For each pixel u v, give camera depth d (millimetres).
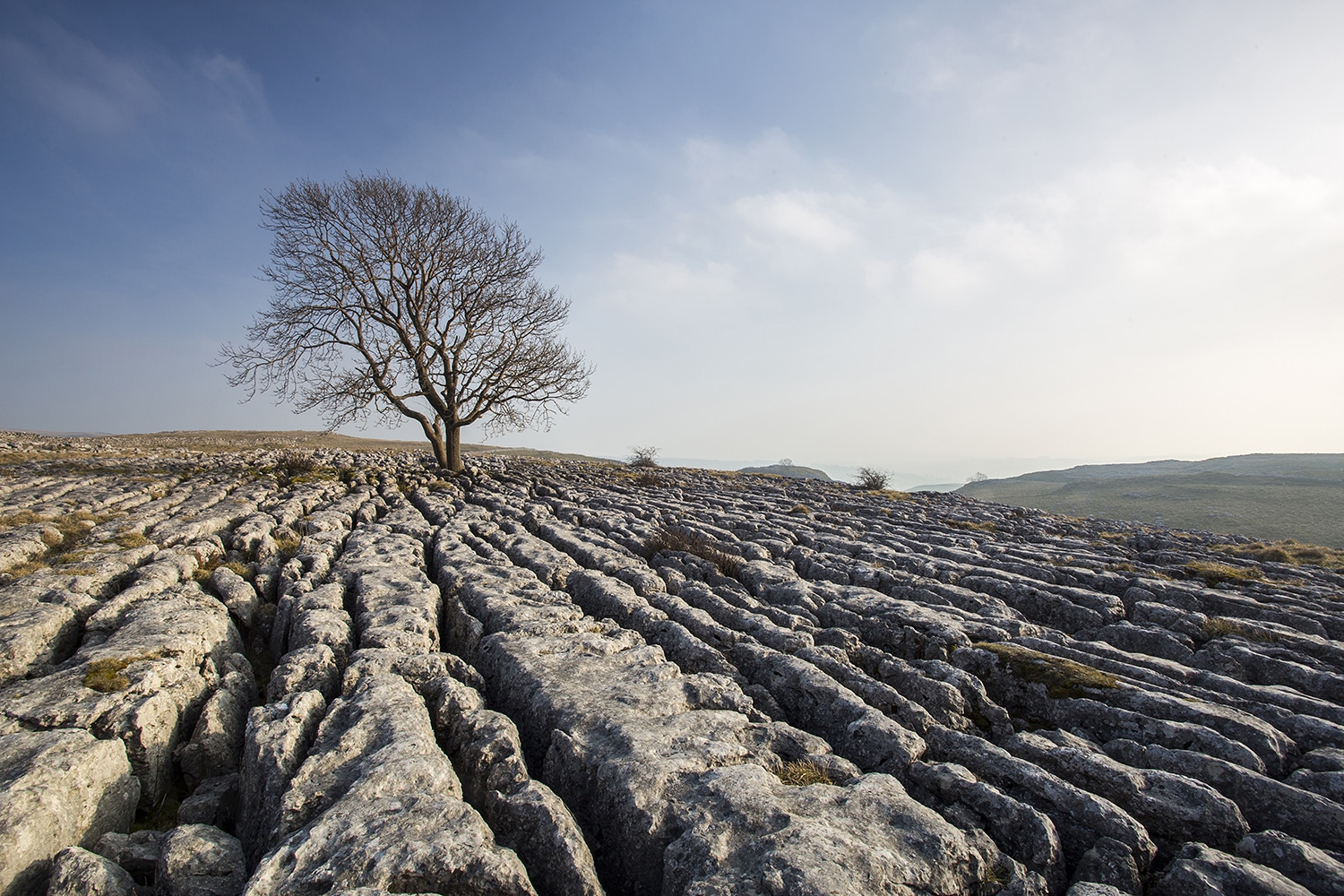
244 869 5453
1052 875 5879
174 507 21281
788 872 4852
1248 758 7715
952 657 10539
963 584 15625
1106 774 7184
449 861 4926
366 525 19812
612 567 15117
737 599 13562
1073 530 28188
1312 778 7441
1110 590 16000
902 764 7207
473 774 6734
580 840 5684
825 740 8172
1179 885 5656
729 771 6312
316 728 7250
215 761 7738
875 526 25453
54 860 5379
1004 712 9117
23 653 8969
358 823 5320
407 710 7312
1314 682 10555
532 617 10734
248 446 63125
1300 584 17406
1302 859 5941
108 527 16891
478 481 34844
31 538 15297
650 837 5637
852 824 5602
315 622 10125
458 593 12719
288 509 21203
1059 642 11781
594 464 60781
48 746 6352
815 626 12133
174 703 7980
